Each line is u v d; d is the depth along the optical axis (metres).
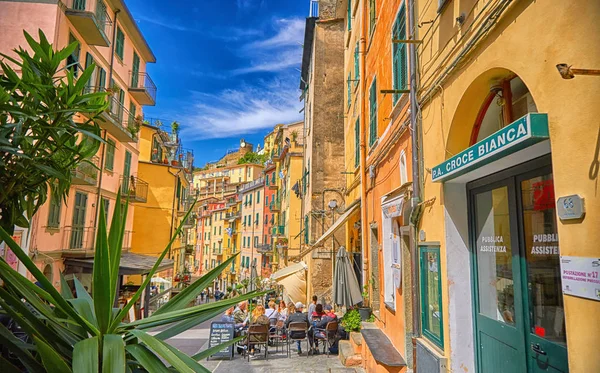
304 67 21.27
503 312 3.48
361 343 7.90
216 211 69.94
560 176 2.25
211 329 9.61
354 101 12.33
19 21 12.06
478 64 3.39
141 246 27.03
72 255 14.35
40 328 2.00
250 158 87.81
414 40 4.87
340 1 14.98
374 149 8.95
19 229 11.05
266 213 46.66
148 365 1.90
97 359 1.70
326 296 15.15
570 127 2.17
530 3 2.61
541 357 2.88
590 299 1.98
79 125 2.88
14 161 2.61
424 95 4.78
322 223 15.84
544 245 2.91
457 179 4.03
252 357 9.61
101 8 15.81
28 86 2.54
